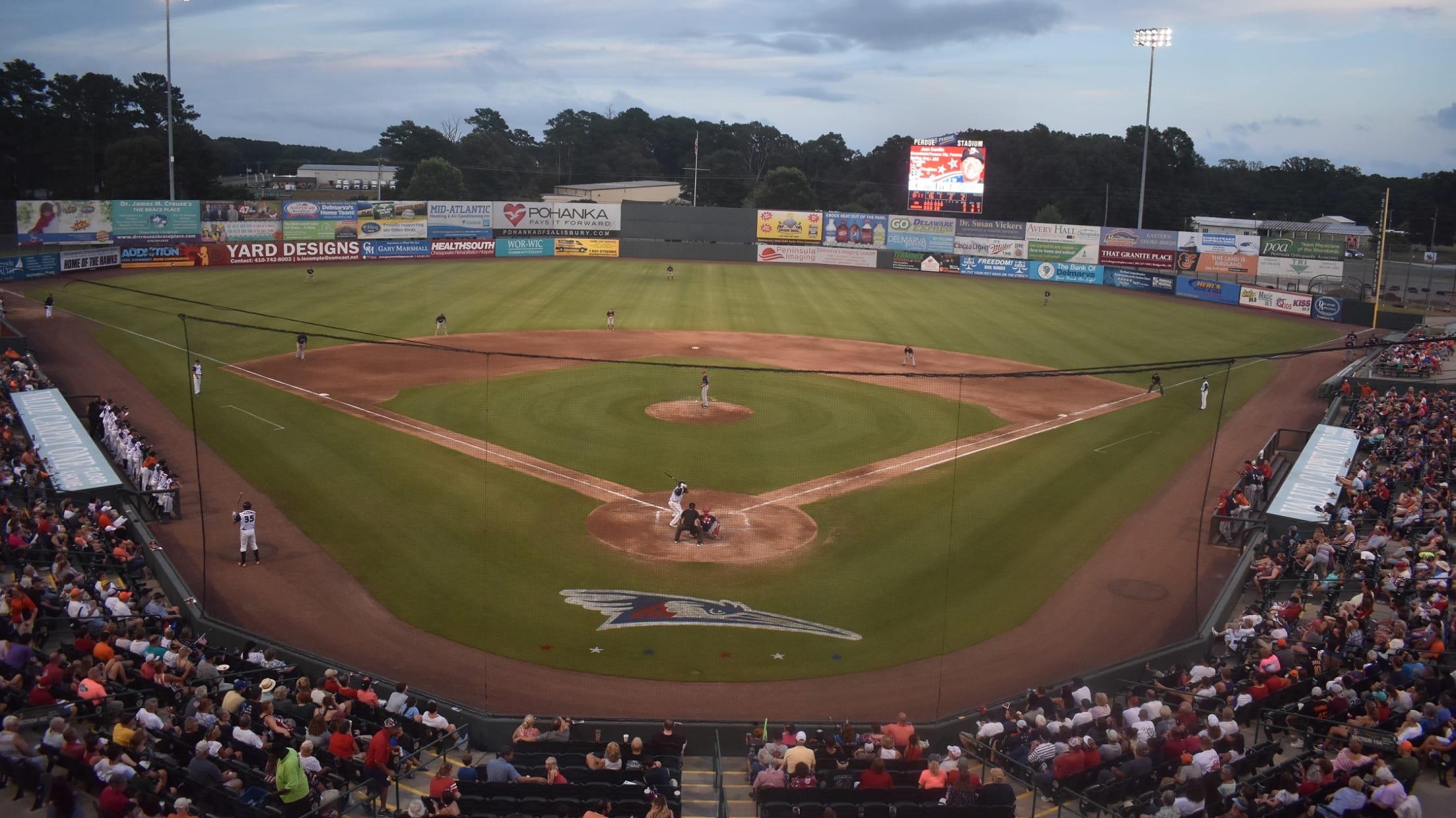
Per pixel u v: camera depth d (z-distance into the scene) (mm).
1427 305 86500
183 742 17188
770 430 44000
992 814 15984
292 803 15445
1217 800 16688
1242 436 46344
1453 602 23516
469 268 95438
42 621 21688
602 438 41781
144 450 34719
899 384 53750
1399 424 42000
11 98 118250
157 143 117062
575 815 15648
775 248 111438
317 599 26922
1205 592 29203
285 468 36750
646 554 30453
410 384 49562
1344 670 21328
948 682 23938
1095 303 88875
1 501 28047
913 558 30938
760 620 26688
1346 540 29094
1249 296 88250
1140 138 155500
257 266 91000
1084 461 41375
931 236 107812
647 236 111062
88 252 81500
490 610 26625
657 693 23000
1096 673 22953
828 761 18625
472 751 20156
